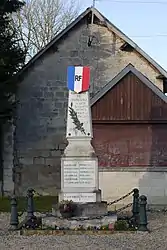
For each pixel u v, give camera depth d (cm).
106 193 2105
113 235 1417
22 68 2553
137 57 2634
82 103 1560
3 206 2177
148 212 1966
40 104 2616
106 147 2128
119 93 2148
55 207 1535
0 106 2316
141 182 2111
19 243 1320
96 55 2634
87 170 1531
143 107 2141
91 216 1489
